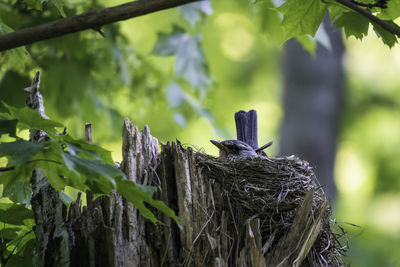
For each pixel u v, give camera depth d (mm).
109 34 8883
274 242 4891
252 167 5129
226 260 4625
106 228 4441
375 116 17312
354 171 16953
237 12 15164
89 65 8836
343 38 13406
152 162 4844
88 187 3666
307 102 13047
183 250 4547
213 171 5008
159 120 10578
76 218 4547
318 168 12906
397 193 16422
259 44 17094
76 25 3566
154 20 11492
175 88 9703
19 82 7812
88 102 8891
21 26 7402
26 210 4629
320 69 13109
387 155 16906
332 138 13094
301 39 8430
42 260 4488
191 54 9422
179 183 4703
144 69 9578
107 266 4410
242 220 4867
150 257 4504
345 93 16859
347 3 4188
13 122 3232
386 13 4766
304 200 4777
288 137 13047
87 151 3316
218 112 10531
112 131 9211
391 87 17359
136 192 3344
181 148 4891
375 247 13445
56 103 8766
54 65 8508
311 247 4902
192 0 3650
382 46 17391
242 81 17562
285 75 13320
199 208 4719
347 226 13297
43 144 3100
